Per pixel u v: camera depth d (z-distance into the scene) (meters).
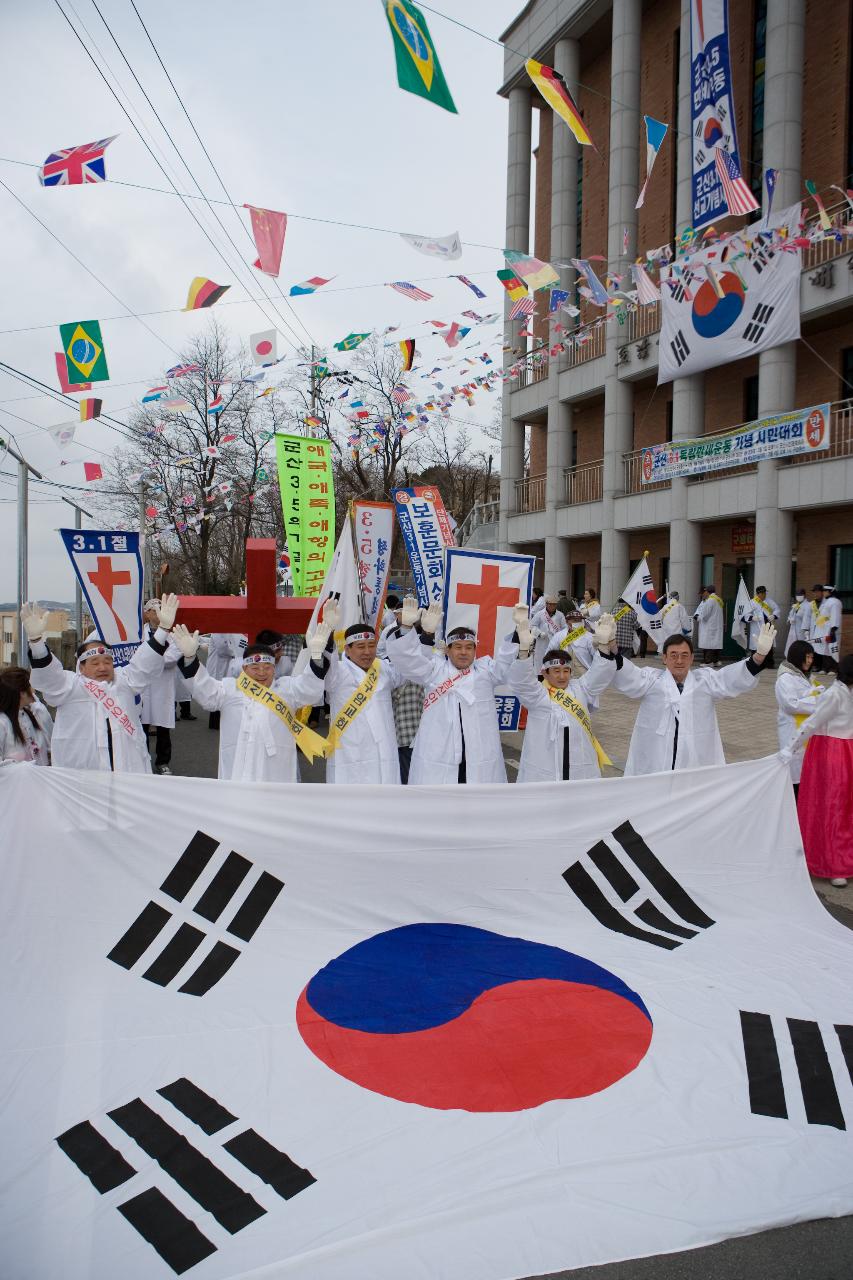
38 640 4.88
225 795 4.27
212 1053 3.38
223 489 16.84
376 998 3.83
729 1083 3.29
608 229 22.16
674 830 4.86
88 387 6.02
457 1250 2.45
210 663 9.98
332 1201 2.63
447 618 6.69
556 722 5.86
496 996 3.89
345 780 5.57
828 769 6.24
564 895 4.66
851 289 16.69
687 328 19.89
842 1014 3.80
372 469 31.41
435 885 4.50
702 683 5.85
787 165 17.67
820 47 18.77
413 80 4.59
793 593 20.14
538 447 30.94
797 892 4.95
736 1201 2.70
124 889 4.07
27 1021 3.55
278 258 5.88
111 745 5.20
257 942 4.14
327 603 5.31
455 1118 3.04
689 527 20.97
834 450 17.78
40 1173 2.73
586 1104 3.13
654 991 3.96
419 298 6.85
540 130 29.22
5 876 3.91
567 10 23.14
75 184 5.27
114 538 6.25
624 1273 2.44
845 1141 3.00
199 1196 2.64
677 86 22.14
